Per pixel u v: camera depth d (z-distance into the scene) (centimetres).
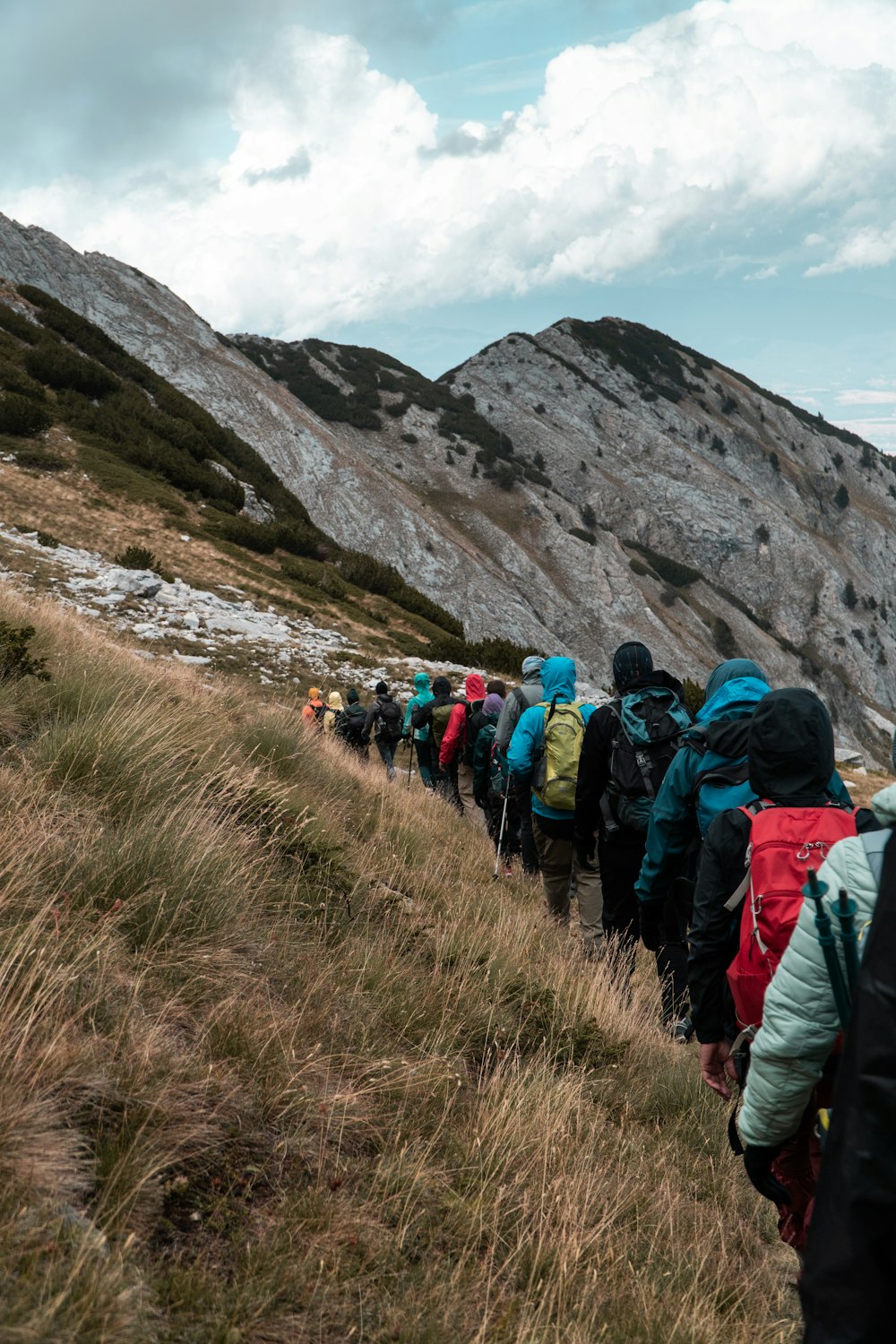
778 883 261
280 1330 233
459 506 13888
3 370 4769
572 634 12719
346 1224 277
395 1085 366
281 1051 347
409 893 688
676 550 16712
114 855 429
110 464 4400
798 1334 314
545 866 750
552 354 19150
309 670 2391
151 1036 310
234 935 424
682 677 12912
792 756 286
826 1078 237
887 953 144
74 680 694
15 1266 209
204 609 2723
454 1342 247
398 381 16712
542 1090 406
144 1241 247
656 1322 285
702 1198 407
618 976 620
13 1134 239
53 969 317
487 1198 320
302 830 630
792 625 16650
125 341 8419
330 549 4728
